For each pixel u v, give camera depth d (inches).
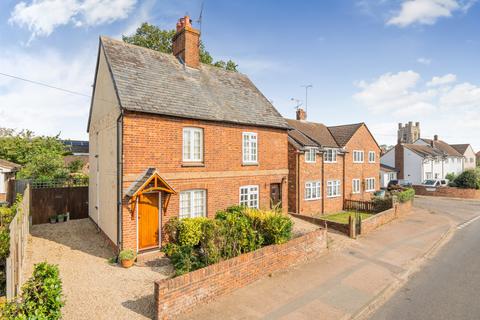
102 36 561.9
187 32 645.3
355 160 1061.8
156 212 475.2
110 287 336.2
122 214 434.0
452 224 815.1
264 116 671.8
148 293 324.2
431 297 363.3
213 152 555.2
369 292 367.2
